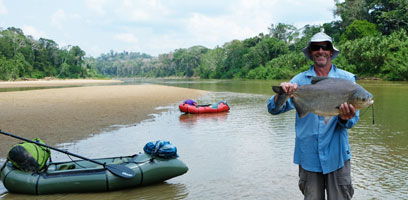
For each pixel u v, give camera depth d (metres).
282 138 11.21
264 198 6.24
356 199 6.02
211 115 17.23
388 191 6.38
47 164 7.25
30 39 114.69
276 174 7.59
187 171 7.66
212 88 44.62
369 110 17.55
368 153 9.09
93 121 14.85
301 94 3.28
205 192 6.61
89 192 6.65
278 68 80.25
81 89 39.41
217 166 8.25
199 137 11.58
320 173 3.61
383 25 69.44
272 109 3.64
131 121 15.07
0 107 19.45
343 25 79.81
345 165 3.54
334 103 3.12
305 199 3.72
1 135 11.73
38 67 110.81
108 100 24.34
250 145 10.30
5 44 97.31
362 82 47.56
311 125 3.57
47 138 11.35
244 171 7.82
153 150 7.19
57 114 16.81
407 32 64.62
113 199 6.32
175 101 24.38
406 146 9.80
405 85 39.25
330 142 3.52
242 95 31.06
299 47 91.12
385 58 53.84
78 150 9.82
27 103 21.72
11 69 90.62
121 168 6.80
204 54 144.62
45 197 6.42
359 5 76.31
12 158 6.58
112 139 11.29
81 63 134.75
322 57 3.65
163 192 6.67
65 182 6.51
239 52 110.31
